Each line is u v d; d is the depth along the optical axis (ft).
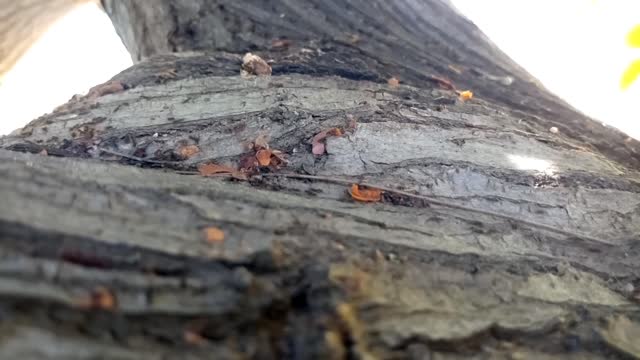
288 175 0.52
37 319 0.29
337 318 0.33
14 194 0.36
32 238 0.33
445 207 0.51
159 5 0.91
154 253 0.34
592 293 0.45
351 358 0.32
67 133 0.55
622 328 0.43
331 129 0.56
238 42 0.84
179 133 0.55
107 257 0.33
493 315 0.40
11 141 0.54
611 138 0.75
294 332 0.32
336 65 0.74
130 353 0.29
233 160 0.53
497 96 0.78
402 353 0.34
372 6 0.88
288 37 0.84
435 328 0.36
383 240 0.43
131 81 0.64
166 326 0.31
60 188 0.38
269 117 0.57
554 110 0.78
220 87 0.63
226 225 0.39
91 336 0.29
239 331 0.32
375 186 0.51
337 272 0.36
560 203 0.53
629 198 0.56
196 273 0.34
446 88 0.76
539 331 0.40
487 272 0.43
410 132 0.58
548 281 0.44
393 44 0.83
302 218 0.43
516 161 0.58
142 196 0.40
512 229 0.50
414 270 0.41
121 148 0.54
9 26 1.20
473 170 0.54
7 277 0.30
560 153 0.62
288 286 0.35
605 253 0.50
